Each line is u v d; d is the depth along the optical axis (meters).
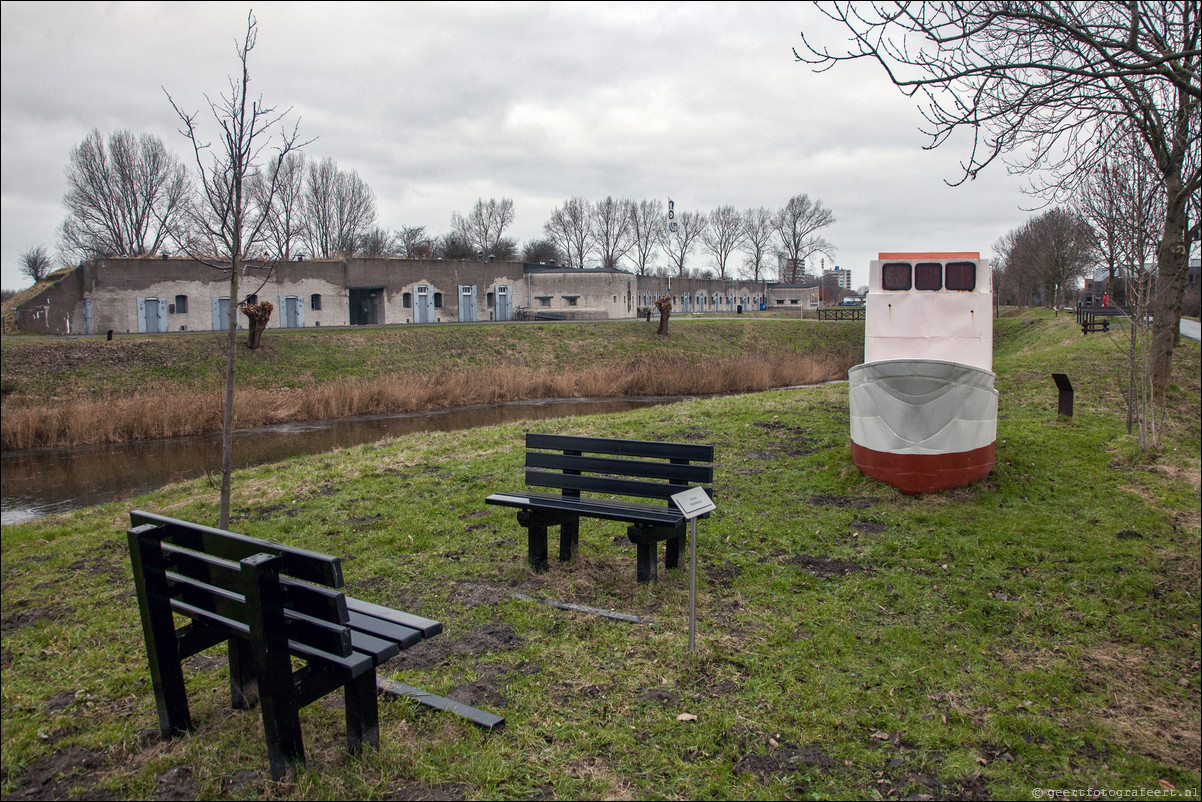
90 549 7.71
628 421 13.52
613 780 3.55
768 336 51.53
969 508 7.70
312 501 8.95
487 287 56.72
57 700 4.43
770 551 6.78
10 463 19.58
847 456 9.45
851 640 5.05
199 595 3.85
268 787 3.42
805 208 105.25
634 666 4.64
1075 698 4.42
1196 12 5.38
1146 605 5.66
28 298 43.81
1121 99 6.05
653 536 5.76
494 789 3.49
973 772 3.70
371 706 3.70
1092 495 8.02
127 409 23.39
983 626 5.34
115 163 59.03
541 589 5.93
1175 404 12.70
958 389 7.94
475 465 10.30
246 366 32.91
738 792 3.49
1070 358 17.23
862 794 3.51
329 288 49.44
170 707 3.91
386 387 29.38
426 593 5.91
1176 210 12.40
